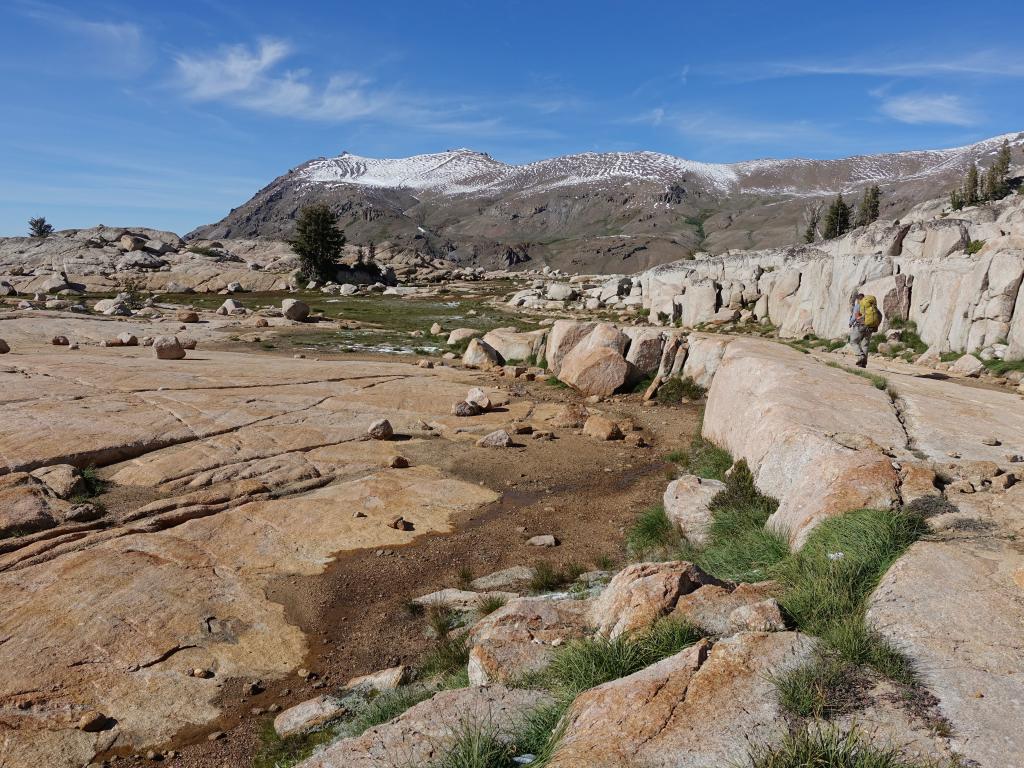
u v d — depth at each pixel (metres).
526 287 84.56
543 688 5.26
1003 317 21.19
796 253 42.62
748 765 3.81
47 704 6.64
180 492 12.39
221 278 77.19
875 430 10.11
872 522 6.66
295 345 32.28
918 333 25.31
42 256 80.19
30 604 8.26
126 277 75.50
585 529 11.66
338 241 81.62
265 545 10.45
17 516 10.41
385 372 23.83
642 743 4.05
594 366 22.39
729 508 9.77
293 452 14.69
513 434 17.53
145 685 7.07
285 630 8.38
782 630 5.29
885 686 4.43
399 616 8.77
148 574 9.16
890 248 33.38
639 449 16.48
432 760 4.42
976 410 11.88
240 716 6.78
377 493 12.73
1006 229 27.88
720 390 15.29
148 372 20.42
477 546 10.91
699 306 39.97
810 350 26.27
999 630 4.93
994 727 3.96
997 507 7.04
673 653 5.23
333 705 6.65
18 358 21.86
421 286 89.62
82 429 14.27
